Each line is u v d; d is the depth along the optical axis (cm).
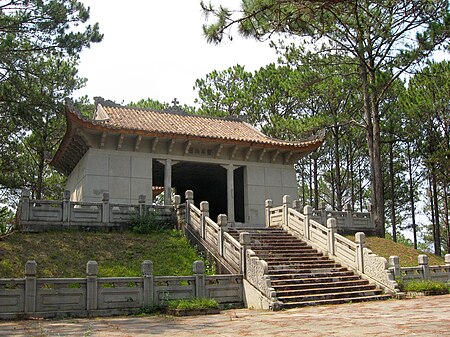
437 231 3869
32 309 1288
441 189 4172
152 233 2084
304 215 2080
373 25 2483
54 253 1748
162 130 2572
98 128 2395
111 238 1964
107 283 1387
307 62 3059
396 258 1773
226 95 4353
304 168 4631
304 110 4084
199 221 1980
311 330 941
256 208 2802
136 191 2525
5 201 3903
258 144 2761
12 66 2364
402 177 4247
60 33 2308
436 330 857
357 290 1655
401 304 1416
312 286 1620
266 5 1190
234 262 1669
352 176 4256
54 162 2978
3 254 1681
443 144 3450
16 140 2972
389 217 4628
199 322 1150
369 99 3020
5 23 2233
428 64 3231
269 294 1471
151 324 1129
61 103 2417
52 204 2027
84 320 1245
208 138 2641
